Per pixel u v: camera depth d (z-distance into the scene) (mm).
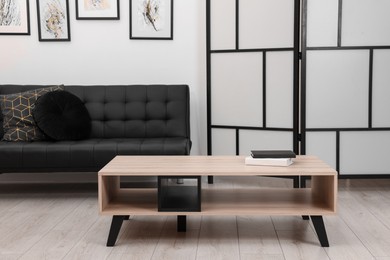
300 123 3824
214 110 4250
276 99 3920
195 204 2670
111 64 4312
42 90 3939
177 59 4316
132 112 4043
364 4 3697
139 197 2855
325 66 3752
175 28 4297
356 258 2387
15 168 3523
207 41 4176
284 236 2742
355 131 3801
